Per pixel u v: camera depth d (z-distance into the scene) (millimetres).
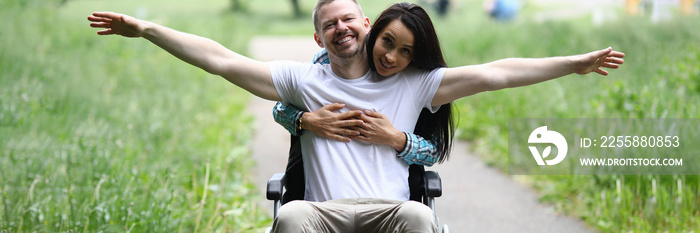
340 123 4113
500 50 14367
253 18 35469
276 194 4082
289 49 21062
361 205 3996
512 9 26047
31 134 7594
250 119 10977
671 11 18156
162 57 15328
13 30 13773
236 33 22234
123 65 13445
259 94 4258
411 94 4227
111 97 10492
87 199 5684
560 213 6848
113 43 15320
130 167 6527
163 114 9781
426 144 4254
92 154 6676
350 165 4133
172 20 25516
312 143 4199
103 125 8422
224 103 11836
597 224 6348
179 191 6520
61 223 5320
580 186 7273
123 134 8258
